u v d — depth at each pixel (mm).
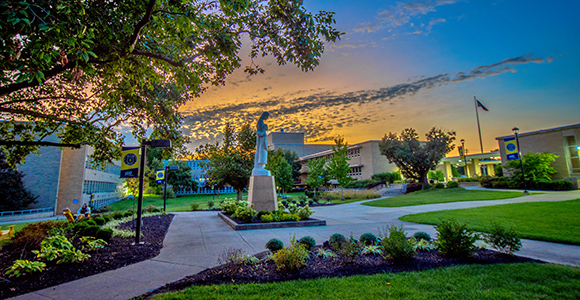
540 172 26000
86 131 8555
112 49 5949
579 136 26531
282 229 10680
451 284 4461
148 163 43719
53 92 8445
